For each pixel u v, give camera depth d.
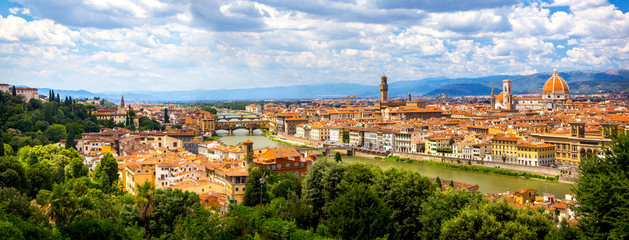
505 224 135.25
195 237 150.88
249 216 161.00
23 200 170.38
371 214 150.38
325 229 156.00
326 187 180.50
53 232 156.12
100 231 146.62
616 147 124.44
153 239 153.88
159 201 169.00
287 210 172.88
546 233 135.12
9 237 133.38
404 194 165.00
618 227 106.81
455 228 138.12
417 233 158.12
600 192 112.69
